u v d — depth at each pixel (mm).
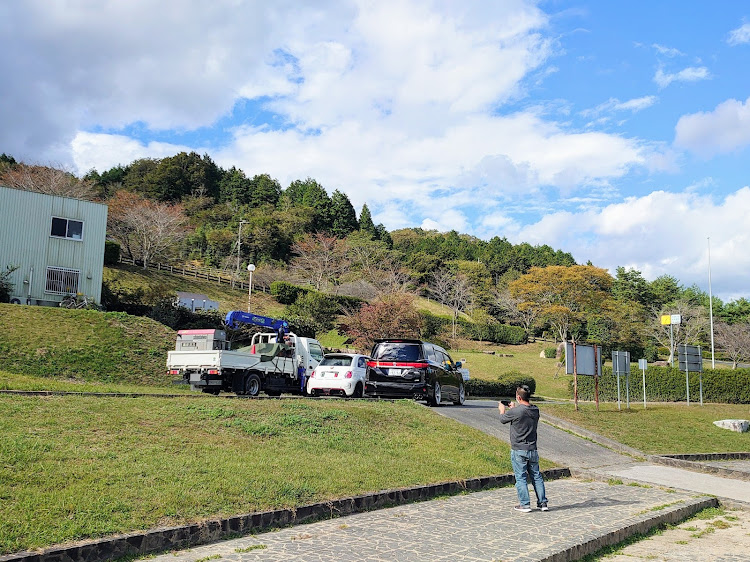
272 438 10180
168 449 8477
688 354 27969
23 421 8625
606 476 12102
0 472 6535
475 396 29750
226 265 67625
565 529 7445
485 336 64812
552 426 17219
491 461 11602
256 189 100062
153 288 35875
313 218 89312
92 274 32375
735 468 14328
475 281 80188
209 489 7160
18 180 48250
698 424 20500
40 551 5113
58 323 23500
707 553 7383
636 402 31172
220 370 16969
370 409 13961
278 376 19391
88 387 14789
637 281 73438
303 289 56188
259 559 5719
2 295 28359
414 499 8883
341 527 7133
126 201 54906
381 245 80250
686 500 10109
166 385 20672
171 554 5824
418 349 18094
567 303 55500
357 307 47344
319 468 8914
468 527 7352
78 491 6410
